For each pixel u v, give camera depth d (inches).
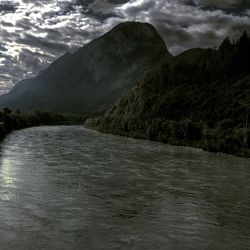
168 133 4379.9
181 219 1408.7
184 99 5374.0
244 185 1978.3
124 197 1676.9
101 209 1485.0
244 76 5944.9
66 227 1269.7
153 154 3171.8
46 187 1791.3
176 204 1595.7
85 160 2672.2
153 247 1143.0
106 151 3255.4
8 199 1550.2
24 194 1640.0
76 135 5093.5
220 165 2682.1
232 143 3617.1
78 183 1911.9
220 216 1453.0
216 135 3848.4
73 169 2290.8
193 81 6363.2
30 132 5403.5
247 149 3437.5
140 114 5531.5
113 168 2379.4
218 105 4845.0
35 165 2363.4
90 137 4788.4
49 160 2598.4
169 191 1809.8
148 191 1797.5
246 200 1680.6
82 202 1568.7
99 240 1175.6
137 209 1507.1
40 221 1310.3
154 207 1541.6
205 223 1371.8
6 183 1825.8
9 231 1205.7
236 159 3097.9
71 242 1149.1
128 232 1254.9
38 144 3629.4
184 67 7017.7
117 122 5826.8
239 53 6515.8
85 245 1133.1
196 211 1509.6
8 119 5679.1
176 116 5088.6
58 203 1534.2
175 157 3029.0
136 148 3602.4
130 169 2364.7
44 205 1493.6
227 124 4190.5
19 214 1369.3
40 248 1093.1
